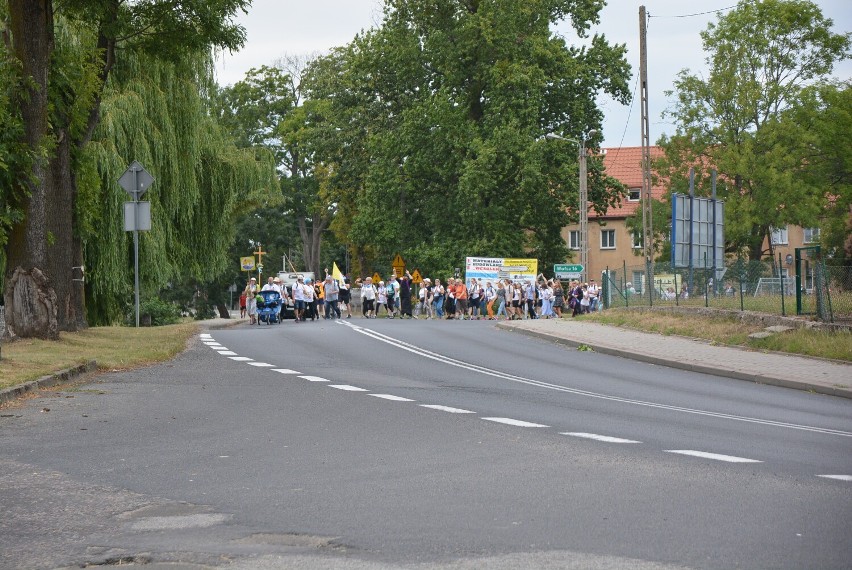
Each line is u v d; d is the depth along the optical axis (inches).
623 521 306.2
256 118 3479.3
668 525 301.1
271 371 815.7
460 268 2393.0
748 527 298.7
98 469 394.3
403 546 277.3
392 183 2497.5
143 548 277.1
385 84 2637.8
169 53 1122.0
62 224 1047.6
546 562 260.7
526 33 2411.4
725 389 760.3
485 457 422.6
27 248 925.8
